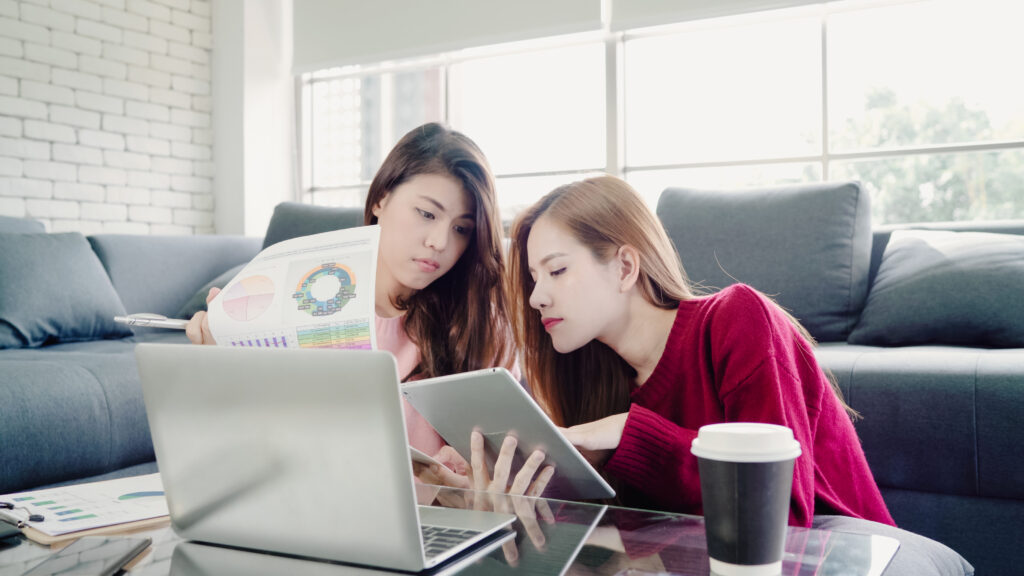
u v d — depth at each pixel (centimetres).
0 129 358
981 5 337
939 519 187
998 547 179
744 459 62
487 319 149
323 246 95
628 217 128
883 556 71
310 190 466
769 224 271
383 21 418
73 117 383
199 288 352
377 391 67
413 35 410
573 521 85
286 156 459
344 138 462
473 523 83
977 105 340
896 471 192
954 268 234
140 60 410
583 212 128
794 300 261
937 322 230
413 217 144
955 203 341
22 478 186
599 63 399
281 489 74
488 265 147
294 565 74
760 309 109
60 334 280
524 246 136
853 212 265
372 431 68
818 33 357
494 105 423
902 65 349
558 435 87
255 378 72
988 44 337
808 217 267
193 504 81
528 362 138
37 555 79
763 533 63
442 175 143
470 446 100
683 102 378
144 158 412
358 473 70
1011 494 178
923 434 188
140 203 411
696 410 117
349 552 73
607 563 71
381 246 147
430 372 148
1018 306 220
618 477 112
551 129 411
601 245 128
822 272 260
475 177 144
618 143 378
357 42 427
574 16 365
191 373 75
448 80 430
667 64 380
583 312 128
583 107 404
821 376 114
